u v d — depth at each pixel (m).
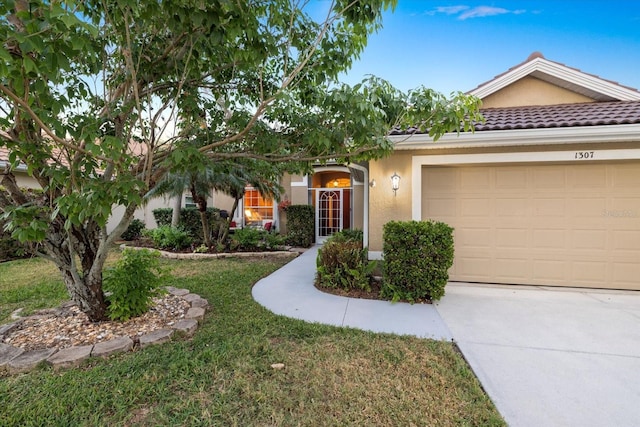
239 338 3.83
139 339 3.61
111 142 2.68
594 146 5.92
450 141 6.08
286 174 13.87
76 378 2.93
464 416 2.46
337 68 3.93
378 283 6.35
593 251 6.20
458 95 3.97
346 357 3.39
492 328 4.25
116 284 4.12
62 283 6.41
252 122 3.52
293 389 2.80
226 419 2.42
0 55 1.72
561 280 6.32
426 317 4.66
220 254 9.89
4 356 3.19
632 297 5.68
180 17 2.60
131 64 3.00
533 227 6.40
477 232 6.61
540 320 4.54
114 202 2.93
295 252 10.52
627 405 2.61
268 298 5.57
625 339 3.90
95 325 4.05
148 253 4.40
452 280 6.70
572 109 7.30
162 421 2.40
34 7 1.97
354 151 4.31
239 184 9.62
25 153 3.10
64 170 3.17
